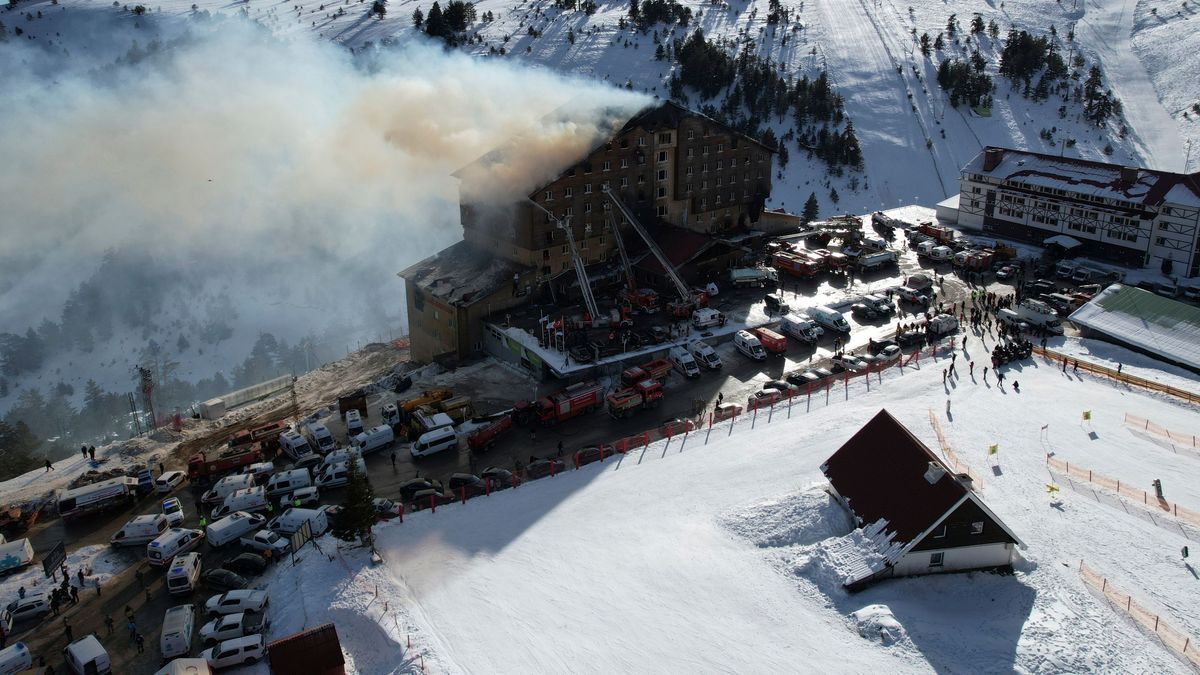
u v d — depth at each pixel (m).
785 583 45.69
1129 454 57.44
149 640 45.09
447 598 45.59
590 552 48.97
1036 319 79.81
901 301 88.94
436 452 62.75
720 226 101.94
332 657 39.88
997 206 109.94
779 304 84.19
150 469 62.66
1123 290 80.88
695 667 39.81
